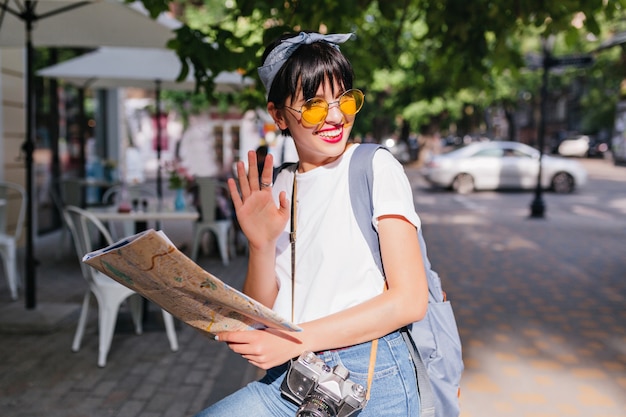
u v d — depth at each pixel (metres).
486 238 11.17
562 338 5.55
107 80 9.83
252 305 1.36
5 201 6.61
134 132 26.48
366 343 1.60
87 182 8.74
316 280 1.62
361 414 1.59
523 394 4.28
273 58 1.64
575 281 7.84
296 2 3.99
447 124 33.59
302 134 1.63
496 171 19.02
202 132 25.52
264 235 1.63
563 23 4.64
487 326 5.91
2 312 5.64
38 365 4.57
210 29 4.00
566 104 57.97
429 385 1.66
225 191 9.36
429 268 1.72
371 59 7.39
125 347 5.02
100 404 3.94
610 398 4.23
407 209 1.57
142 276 1.42
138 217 6.26
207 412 1.69
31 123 5.67
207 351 4.96
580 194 18.97
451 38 5.16
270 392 1.68
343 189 1.63
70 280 7.37
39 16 5.46
